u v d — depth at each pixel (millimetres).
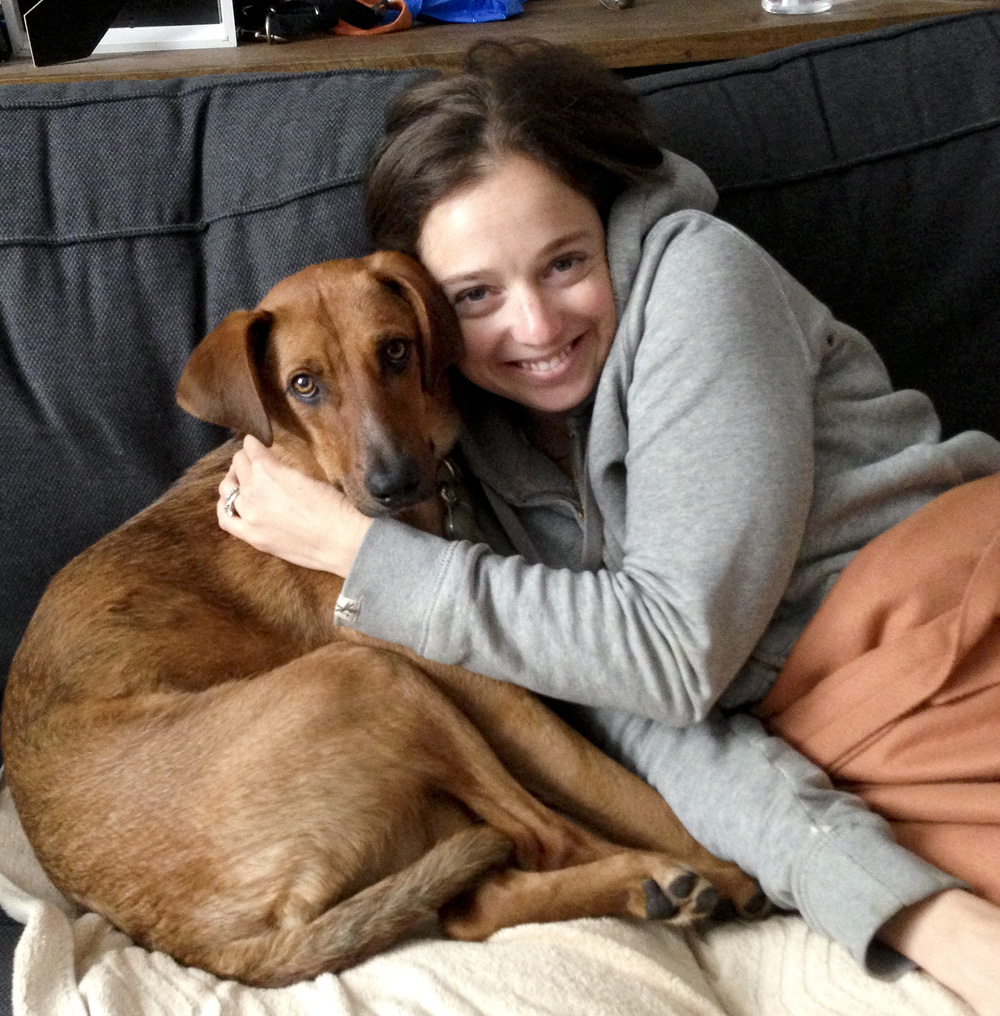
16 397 1639
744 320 1315
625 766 1494
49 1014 1173
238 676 1521
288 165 1650
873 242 1854
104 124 1654
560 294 1414
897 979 1136
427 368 1441
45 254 1626
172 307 1649
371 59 2361
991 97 1896
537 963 1178
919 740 1223
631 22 2680
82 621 1520
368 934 1242
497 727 1446
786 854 1203
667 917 1274
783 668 1353
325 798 1334
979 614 1190
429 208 1420
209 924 1306
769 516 1254
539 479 1560
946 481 1451
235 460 1575
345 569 1447
